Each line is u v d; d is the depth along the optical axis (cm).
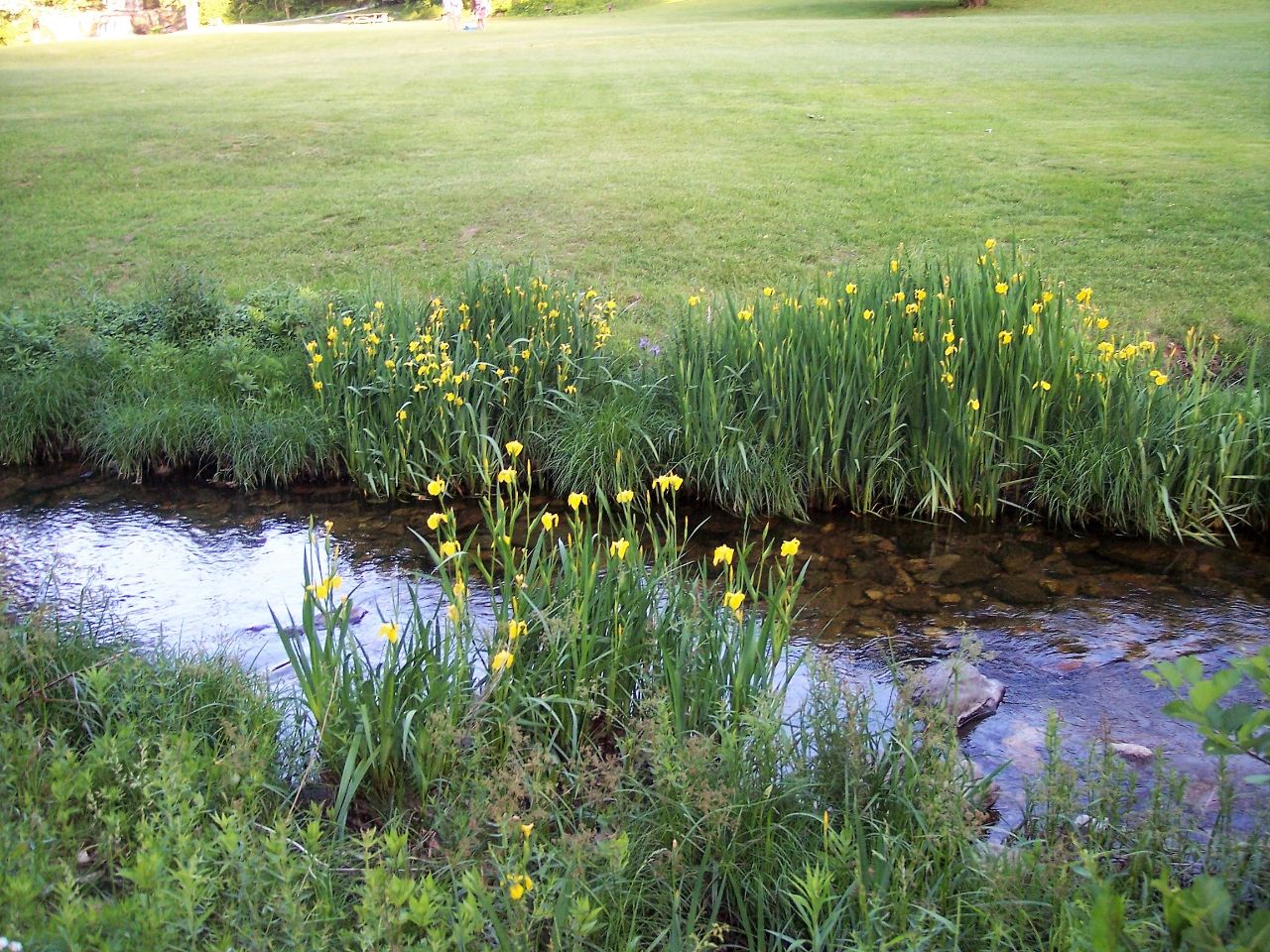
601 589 401
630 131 1612
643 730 358
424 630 376
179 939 242
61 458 811
